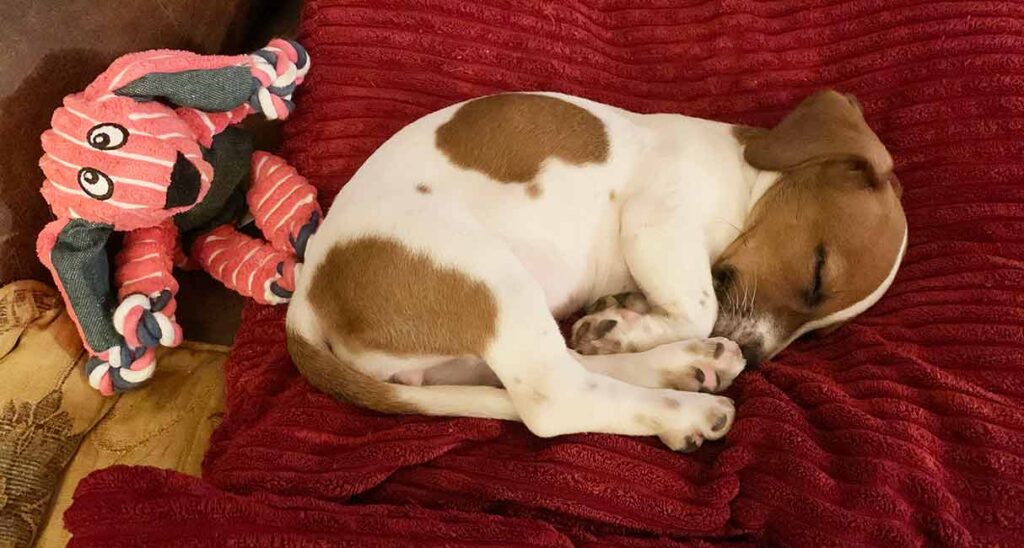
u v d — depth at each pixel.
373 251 0.42
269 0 0.66
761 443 0.40
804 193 0.48
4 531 0.41
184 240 0.53
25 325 0.46
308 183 0.52
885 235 0.46
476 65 0.56
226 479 0.39
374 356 0.43
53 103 0.46
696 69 0.60
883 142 0.55
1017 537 0.35
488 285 0.41
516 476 0.38
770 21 0.60
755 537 0.38
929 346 0.45
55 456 0.45
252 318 0.50
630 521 0.37
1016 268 0.47
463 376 0.45
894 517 0.36
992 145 0.52
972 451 0.38
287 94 0.50
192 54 0.45
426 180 0.45
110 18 0.48
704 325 0.46
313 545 0.34
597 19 0.62
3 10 0.43
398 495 0.38
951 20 0.56
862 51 0.58
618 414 0.41
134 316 0.46
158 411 0.49
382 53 0.55
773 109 0.59
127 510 0.35
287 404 0.43
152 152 0.43
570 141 0.48
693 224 0.47
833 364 0.46
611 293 0.50
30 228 0.46
